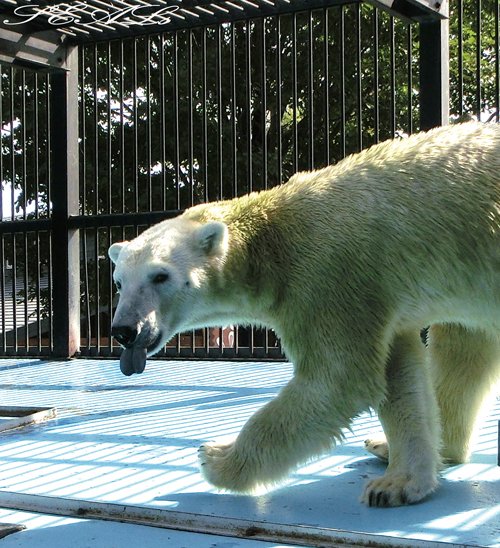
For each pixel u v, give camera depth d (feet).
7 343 43.21
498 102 22.09
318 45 43.93
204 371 23.63
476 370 12.17
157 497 10.78
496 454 13.07
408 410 10.88
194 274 11.61
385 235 10.91
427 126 21.13
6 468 12.67
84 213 27.89
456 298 11.01
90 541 9.14
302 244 11.21
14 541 9.20
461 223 10.87
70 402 19.22
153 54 45.65
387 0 19.93
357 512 9.93
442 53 20.99
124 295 11.26
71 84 27.12
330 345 10.68
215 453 11.00
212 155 45.29
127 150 46.39
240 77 45.88
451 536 8.82
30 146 46.75
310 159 24.17
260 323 12.28
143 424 16.08
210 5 23.03
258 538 9.13
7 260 47.80
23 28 24.77
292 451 10.55
